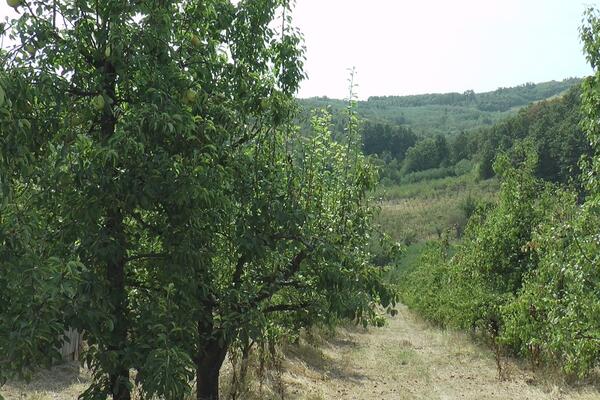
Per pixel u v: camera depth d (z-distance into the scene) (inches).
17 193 162.1
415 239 2289.6
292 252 254.7
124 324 181.3
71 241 172.7
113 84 188.5
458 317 764.0
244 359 350.9
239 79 227.9
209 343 248.1
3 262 133.8
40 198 162.2
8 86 153.6
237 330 213.6
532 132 2053.4
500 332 628.1
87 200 166.9
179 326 178.4
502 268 644.7
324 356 596.4
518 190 636.1
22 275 134.0
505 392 458.9
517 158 681.6
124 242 182.9
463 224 2272.4
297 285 254.1
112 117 189.0
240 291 224.2
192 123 176.2
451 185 3110.2
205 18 221.1
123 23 177.9
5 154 139.6
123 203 173.6
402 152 4372.5
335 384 470.9
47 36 174.2
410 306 1412.4
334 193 283.9
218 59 231.3
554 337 327.0
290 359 518.0
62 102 172.4
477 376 534.9
